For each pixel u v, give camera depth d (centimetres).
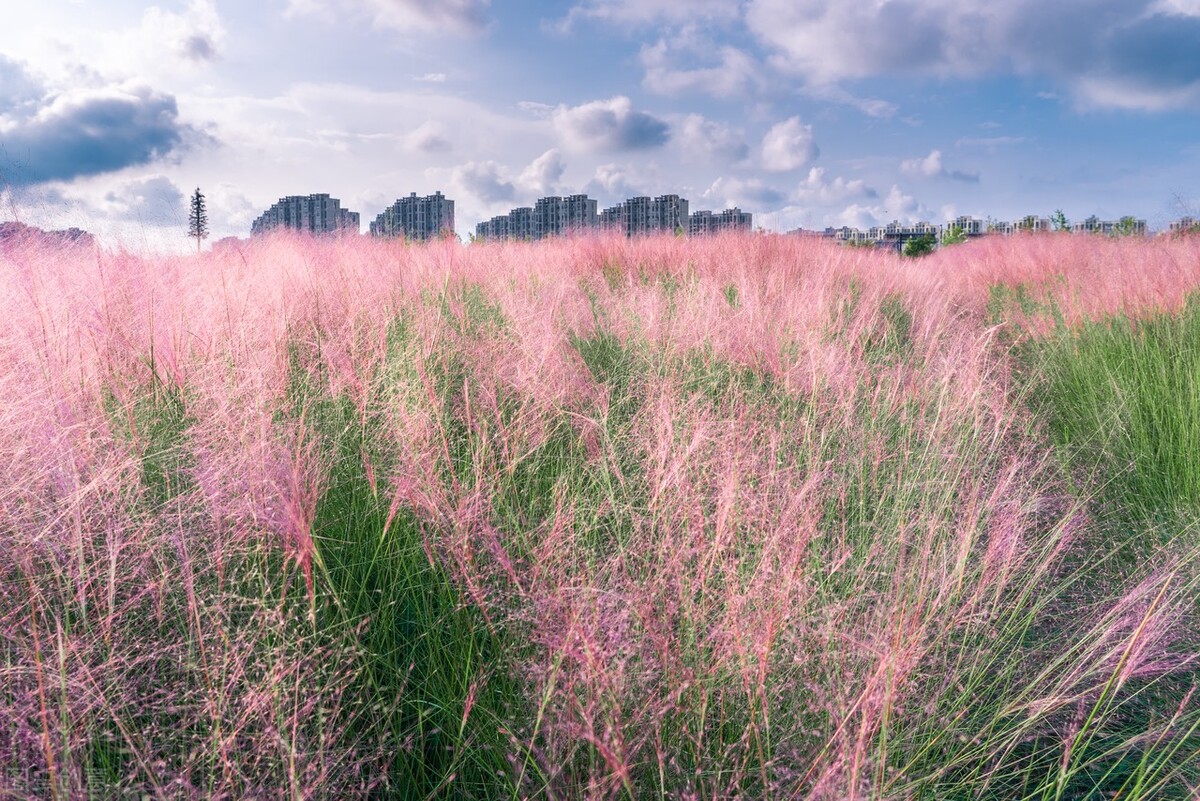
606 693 143
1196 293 541
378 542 210
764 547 191
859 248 1141
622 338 418
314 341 343
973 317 698
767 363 364
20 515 181
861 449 279
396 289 458
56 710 138
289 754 136
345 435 263
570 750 145
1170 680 211
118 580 168
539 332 352
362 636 181
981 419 318
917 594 194
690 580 179
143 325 302
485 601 182
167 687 155
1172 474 319
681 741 154
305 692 152
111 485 191
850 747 145
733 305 540
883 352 450
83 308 294
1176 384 380
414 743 168
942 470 274
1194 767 178
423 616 193
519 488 246
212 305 334
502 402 295
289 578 184
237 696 151
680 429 257
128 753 142
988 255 1120
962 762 174
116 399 253
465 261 607
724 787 148
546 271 660
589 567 182
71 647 149
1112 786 177
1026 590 222
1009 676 198
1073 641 217
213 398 249
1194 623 217
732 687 161
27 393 226
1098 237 1179
